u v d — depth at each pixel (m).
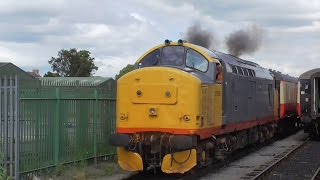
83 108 13.10
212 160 14.39
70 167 12.24
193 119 11.41
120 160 12.05
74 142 12.62
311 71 25.22
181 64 12.98
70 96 12.45
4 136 10.33
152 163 12.20
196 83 11.48
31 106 10.87
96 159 13.71
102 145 14.09
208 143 13.00
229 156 17.06
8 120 10.37
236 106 15.31
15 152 10.30
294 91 31.75
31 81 11.04
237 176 13.22
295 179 13.22
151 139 11.59
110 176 12.30
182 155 11.56
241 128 16.45
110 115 14.62
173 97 11.48
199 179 12.65
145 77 11.77
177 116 11.46
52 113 11.67
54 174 11.55
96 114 13.78
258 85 19.03
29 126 10.80
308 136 28.67
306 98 25.06
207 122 12.30
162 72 11.63
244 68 16.91
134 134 11.77
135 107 11.78
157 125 11.58
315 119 25.05
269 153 19.27
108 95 14.51
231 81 14.65
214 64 13.00
